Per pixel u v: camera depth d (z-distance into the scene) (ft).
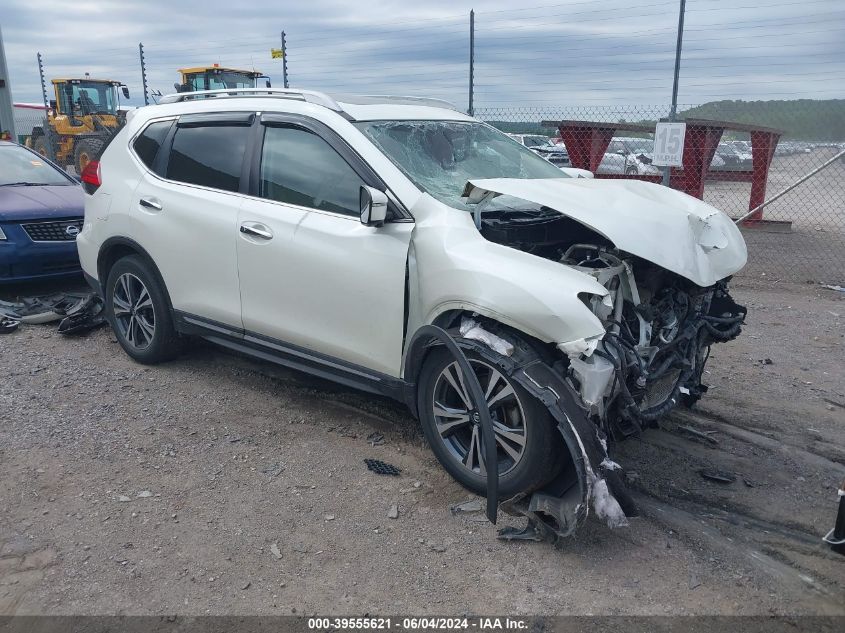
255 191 14.16
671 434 14.34
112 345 18.69
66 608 9.06
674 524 11.12
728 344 20.07
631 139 42.16
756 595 9.52
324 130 13.24
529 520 10.69
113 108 67.00
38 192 23.44
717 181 43.01
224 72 60.23
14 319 19.90
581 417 9.86
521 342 10.60
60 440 13.34
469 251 11.11
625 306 11.62
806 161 37.35
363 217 11.50
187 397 15.49
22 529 10.61
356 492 11.84
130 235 16.35
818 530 11.13
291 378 16.60
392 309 11.98
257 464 12.70
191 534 10.61
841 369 18.20
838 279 28.76
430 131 14.19
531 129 36.83
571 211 10.86
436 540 10.59
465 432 12.01
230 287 14.49
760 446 13.93
